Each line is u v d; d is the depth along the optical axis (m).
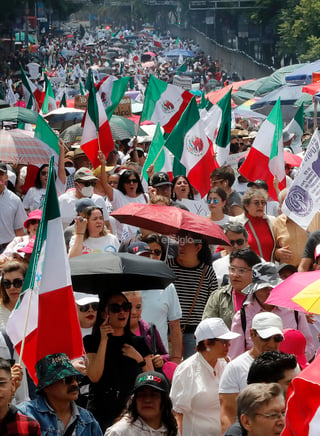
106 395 18.80
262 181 32.84
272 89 80.19
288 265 24.08
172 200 31.25
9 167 40.06
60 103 67.38
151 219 24.08
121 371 18.84
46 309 17.58
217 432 19.34
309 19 155.62
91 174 29.89
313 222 27.70
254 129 69.12
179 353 23.31
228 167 31.19
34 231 26.75
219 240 24.17
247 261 22.23
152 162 36.66
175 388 19.48
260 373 17.23
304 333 22.05
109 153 40.06
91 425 17.02
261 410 15.23
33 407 16.72
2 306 21.12
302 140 57.06
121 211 24.50
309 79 73.31
